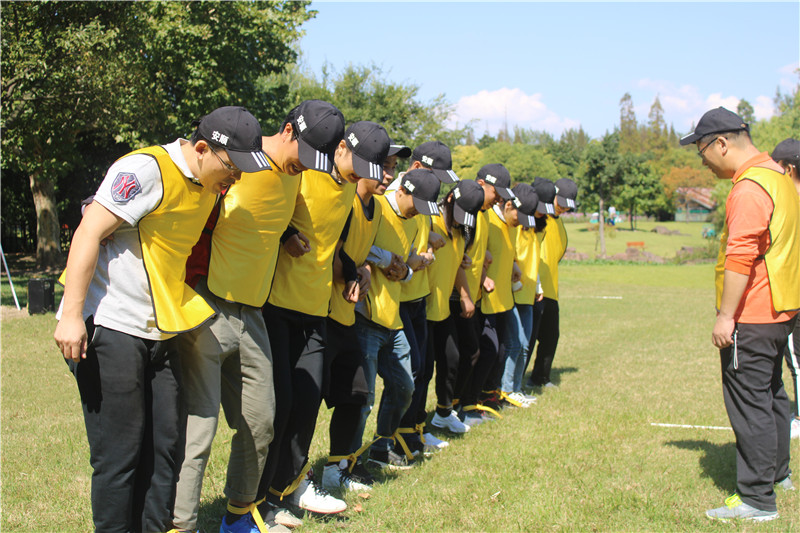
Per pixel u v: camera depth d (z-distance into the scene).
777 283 4.02
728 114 4.30
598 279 27.78
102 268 2.78
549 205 6.88
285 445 3.70
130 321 2.75
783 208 4.05
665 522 3.86
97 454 2.77
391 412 4.69
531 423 5.95
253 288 3.24
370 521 3.76
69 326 2.57
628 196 64.56
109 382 2.72
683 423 6.02
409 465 4.77
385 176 4.48
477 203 5.17
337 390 4.14
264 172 3.20
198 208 2.88
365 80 29.77
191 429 3.09
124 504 2.79
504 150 51.00
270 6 18.91
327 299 3.77
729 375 4.12
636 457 4.99
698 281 27.17
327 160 3.20
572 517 3.85
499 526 3.71
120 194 2.67
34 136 16.16
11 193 28.58
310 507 3.82
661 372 8.53
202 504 3.89
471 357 5.78
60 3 13.88
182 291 2.95
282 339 3.61
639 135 124.62
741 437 4.05
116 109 15.98
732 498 4.12
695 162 95.31
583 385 7.73
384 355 4.62
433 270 5.25
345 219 3.78
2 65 13.39
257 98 19.64
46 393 6.55
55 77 13.80
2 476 4.21
